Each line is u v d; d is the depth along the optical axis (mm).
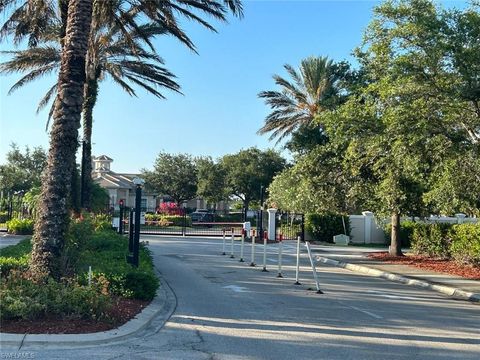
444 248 21062
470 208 15852
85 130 25172
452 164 14031
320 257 22750
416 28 12930
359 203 24016
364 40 14312
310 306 10797
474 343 8023
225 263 18953
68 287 8445
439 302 12359
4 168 60531
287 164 64062
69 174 9898
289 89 37000
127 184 66500
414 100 13320
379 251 26344
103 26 20234
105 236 16641
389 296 12898
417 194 20641
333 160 23016
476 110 13711
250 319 9188
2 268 9922
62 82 10078
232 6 16672
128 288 9977
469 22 12844
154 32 23594
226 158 65812
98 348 6805
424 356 7090
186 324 8578
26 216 33406
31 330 7105
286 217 37375
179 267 17094
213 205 75500
